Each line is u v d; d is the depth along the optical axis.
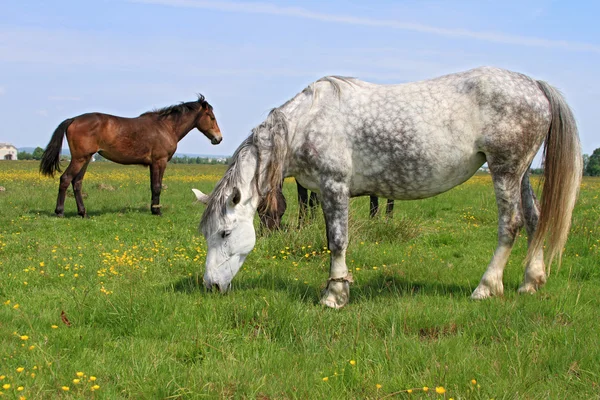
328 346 3.93
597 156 45.59
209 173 33.34
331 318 4.48
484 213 11.66
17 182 19.20
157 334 4.19
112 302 4.62
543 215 5.02
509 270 6.22
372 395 3.23
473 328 4.27
